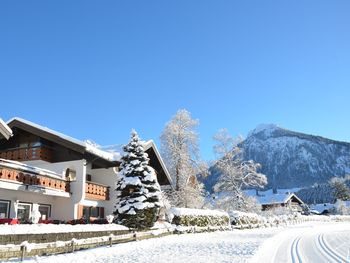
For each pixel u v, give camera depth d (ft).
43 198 81.92
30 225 50.39
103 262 44.60
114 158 96.32
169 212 94.27
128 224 76.43
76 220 75.25
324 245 71.51
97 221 80.33
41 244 45.52
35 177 75.00
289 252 57.88
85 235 58.59
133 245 64.03
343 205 303.07
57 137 84.53
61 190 81.66
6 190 71.77
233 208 166.40
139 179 79.92
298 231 121.60
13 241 45.42
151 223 79.41
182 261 45.52
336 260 48.85
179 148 142.20
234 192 170.50
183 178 138.21
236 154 178.60
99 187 93.71
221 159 176.86
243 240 77.82
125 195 79.87
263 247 61.87
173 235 86.58
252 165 178.70
